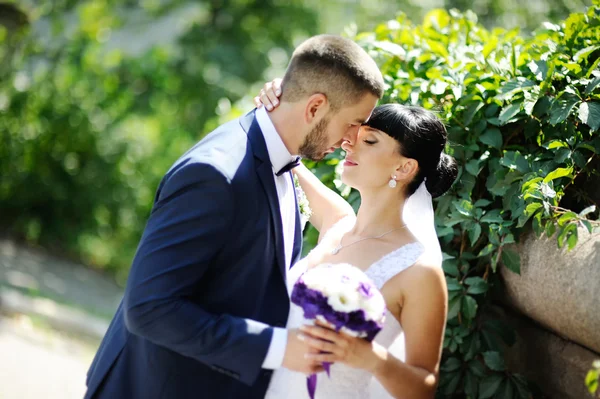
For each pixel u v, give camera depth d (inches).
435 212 135.0
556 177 119.0
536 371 127.2
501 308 136.8
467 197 130.8
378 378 99.8
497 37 156.2
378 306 95.5
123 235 390.0
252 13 527.8
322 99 104.1
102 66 405.4
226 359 97.9
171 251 97.0
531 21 334.6
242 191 101.7
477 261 134.7
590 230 110.1
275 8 526.3
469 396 128.8
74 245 381.7
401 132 110.0
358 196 142.3
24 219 381.4
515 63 134.9
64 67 392.2
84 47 405.7
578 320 111.3
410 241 111.9
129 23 561.9
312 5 532.1
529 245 123.5
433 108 137.9
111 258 384.5
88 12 425.1
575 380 117.6
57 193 379.6
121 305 117.6
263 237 104.1
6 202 379.2
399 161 111.3
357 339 97.0
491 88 133.3
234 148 104.5
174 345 97.0
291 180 118.6
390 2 408.5
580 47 134.7
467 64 138.2
